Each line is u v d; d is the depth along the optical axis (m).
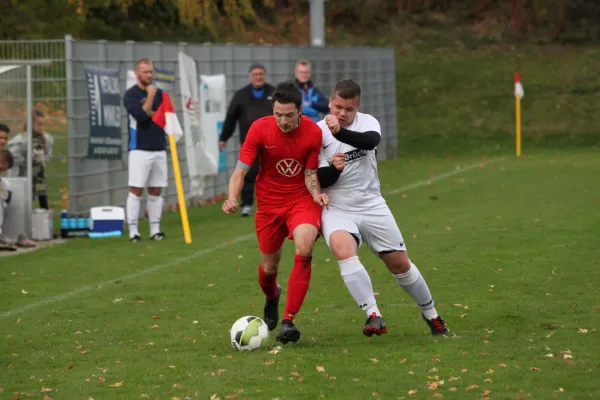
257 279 27.28
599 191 45.62
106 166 41.38
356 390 15.30
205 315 22.62
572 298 22.92
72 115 38.97
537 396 14.60
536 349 17.72
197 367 17.22
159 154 35.66
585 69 97.38
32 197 36.78
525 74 96.75
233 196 18.67
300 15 113.56
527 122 83.94
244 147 18.73
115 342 19.91
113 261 31.03
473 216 38.78
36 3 73.25
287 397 15.03
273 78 55.47
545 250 29.98
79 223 37.25
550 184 49.69
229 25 104.44
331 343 19.06
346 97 18.36
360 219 18.80
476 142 79.06
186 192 47.06
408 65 100.62
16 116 37.91
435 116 86.81
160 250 33.16
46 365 17.89
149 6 91.81
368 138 18.23
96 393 15.64
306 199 18.91
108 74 39.72
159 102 35.47
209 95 47.03
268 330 19.20
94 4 77.88
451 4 117.00
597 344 18.05
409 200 45.62
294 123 18.05
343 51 64.81
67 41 38.72
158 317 22.48
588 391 14.85
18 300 25.02
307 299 24.22
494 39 108.50
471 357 17.27
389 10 115.19
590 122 83.00
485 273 26.69
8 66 37.47
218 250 32.75
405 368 16.61
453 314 21.70
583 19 111.62
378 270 27.95
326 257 30.69
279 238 19.31
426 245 32.00
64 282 27.55
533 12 111.38
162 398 15.19
